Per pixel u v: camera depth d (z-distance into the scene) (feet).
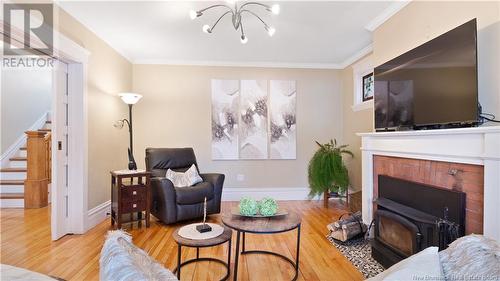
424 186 6.71
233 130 15.14
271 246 8.91
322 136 15.67
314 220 11.68
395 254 7.11
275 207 7.25
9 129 15.12
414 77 7.21
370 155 9.18
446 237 5.74
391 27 8.96
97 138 10.91
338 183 13.50
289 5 8.66
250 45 12.49
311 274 7.09
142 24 10.09
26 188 13.39
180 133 14.93
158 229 10.51
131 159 11.66
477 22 6.01
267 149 15.31
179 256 6.33
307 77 15.58
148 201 10.79
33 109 16.63
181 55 14.03
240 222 6.68
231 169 15.20
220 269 7.33
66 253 8.14
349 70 14.73
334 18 9.59
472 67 5.58
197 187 11.41
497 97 5.62
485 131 5.01
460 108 5.85
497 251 2.65
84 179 9.88
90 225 10.33
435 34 7.11
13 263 7.49
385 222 7.63
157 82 14.78
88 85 10.21
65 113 9.60
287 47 12.81
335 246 8.89
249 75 15.26
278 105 15.37
